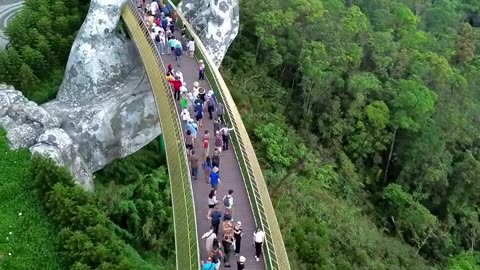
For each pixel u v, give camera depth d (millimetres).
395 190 49719
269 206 26250
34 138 35469
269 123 48406
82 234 29047
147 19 39969
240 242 23859
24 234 29953
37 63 42906
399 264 42500
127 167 40781
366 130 52844
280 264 22922
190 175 27562
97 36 41781
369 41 59250
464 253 45469
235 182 28266
